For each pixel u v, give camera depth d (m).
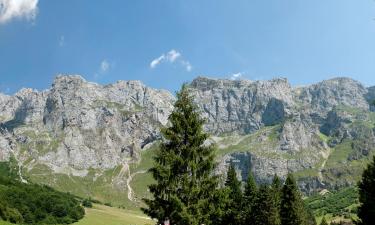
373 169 57.28
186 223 37.56
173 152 40.03
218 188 41.28
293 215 100.94
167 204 39.66
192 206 38.44
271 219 96.75
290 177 103.44
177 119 41.75
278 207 103.69
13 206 179.00
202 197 39.97
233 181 97.69
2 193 184.00
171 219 39.28
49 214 197.50
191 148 40.66
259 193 99.50
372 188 56.59
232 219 90.88
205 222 39.66
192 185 39.34
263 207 97.50
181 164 39.84
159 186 39.94
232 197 95.12
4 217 158.88
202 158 41.22
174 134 41.41
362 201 57.28
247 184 102.31
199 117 42.69
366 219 56.25
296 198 102.12
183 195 39.56
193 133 41.56
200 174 40.59
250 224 97.12
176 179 39.88
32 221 181.38
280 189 110.94
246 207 97.69
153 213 40.19
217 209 40.59
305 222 111.56
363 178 58.19
